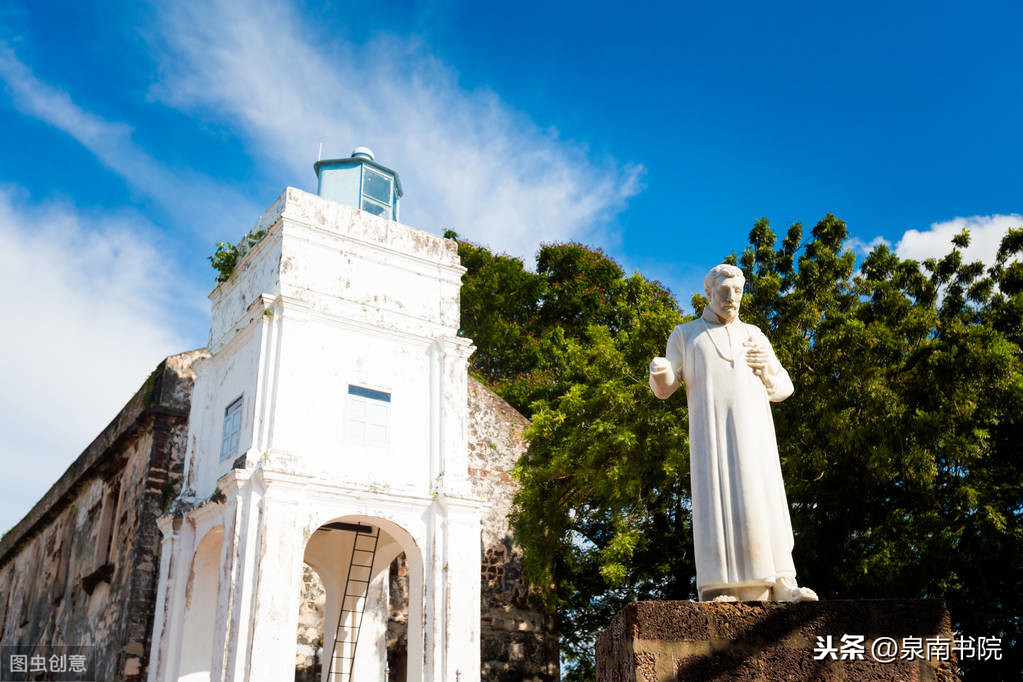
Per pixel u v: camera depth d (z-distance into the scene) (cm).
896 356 1288
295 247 1418
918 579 1203
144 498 1590
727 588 479
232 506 1263
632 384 1558
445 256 1582
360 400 1402
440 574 1351
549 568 1642
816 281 1434
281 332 1354
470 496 1405
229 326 1523
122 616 1529
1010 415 1244
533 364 2675
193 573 1356
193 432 1488
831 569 1340
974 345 1234
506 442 1912
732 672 435
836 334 1304
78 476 1994
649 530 1775
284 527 1246
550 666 1767
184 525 1395
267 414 1314
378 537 1546
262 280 1449
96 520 1853
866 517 1352
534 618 1786
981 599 1263
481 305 2777
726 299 544
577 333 2786
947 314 1460
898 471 1265
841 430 1255
